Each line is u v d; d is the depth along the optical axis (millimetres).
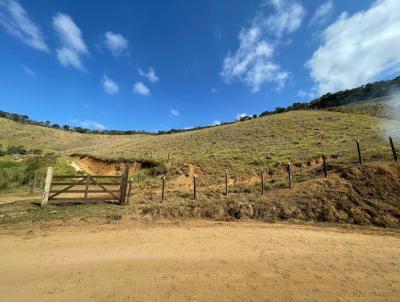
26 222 10258
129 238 8156
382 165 12719
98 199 14227
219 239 7973
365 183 11695
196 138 47844
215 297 4496
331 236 8172
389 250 6859
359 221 9586
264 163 22531
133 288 4836
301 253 6672
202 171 23422
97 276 5367
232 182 19609
